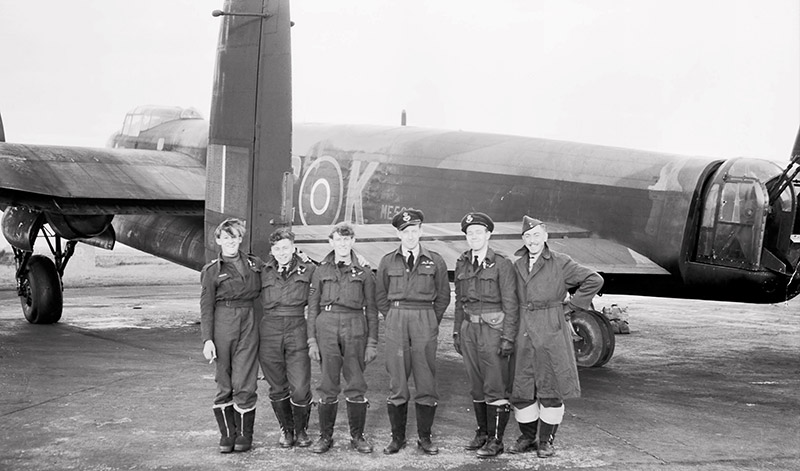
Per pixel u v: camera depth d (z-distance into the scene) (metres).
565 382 6.21
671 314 17.75
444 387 9.03
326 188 13.73
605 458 6.20
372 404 8.10
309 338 6.36
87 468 5.75
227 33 7.88
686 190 10.02
